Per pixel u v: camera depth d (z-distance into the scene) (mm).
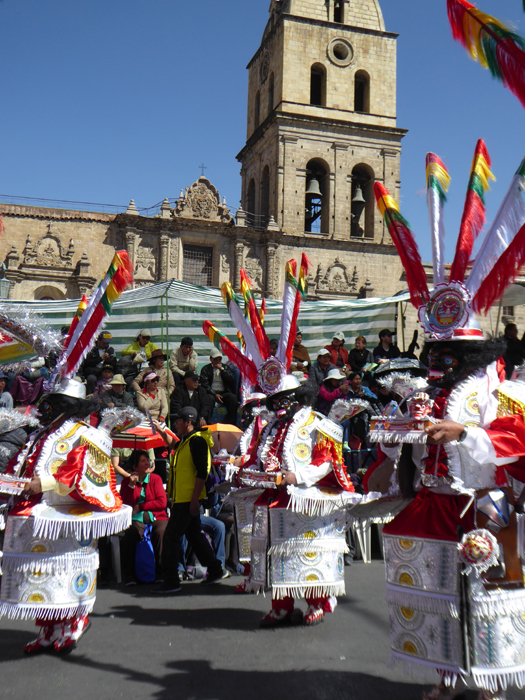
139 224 36688
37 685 3830
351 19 43031
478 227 3660
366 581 6848
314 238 39062
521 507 3158
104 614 5594
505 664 3014
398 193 41719
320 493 4957
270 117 40750
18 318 4266
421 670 3238
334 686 3814
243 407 6254
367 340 16609
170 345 14367
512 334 9492
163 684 3871
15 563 4121
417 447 3465
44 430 4367
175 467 6707
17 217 35156
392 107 42500
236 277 37781
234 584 6906
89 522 4129
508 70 3311
